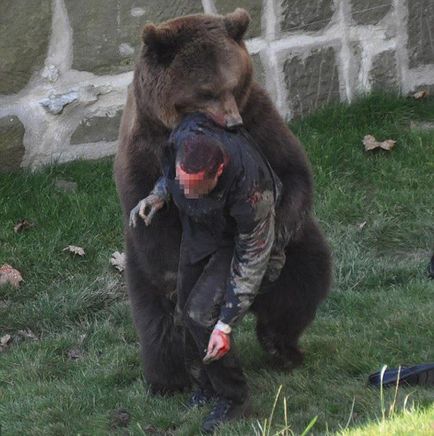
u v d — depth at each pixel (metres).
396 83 16.05
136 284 9.41
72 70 14.52
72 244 13.25
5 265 12.81
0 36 14.08
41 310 12.16
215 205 7.89
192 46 8.09
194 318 8.21
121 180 9.03
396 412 8.45
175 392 9.70
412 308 11.15
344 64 15.75
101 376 10.30
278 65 15.34
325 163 14.48
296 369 9.99
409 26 15.95
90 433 9.07
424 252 13.08
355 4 15.63
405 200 13.85
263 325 9.91
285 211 8.70
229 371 8.55
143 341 9.43
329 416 8.79
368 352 10.13
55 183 14.20
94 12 14.45
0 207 13.62
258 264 7.98
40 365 10.77
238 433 8.30
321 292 9.65
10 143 14.33
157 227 8.69
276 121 8.89
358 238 13.30
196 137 7.66
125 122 9.26
